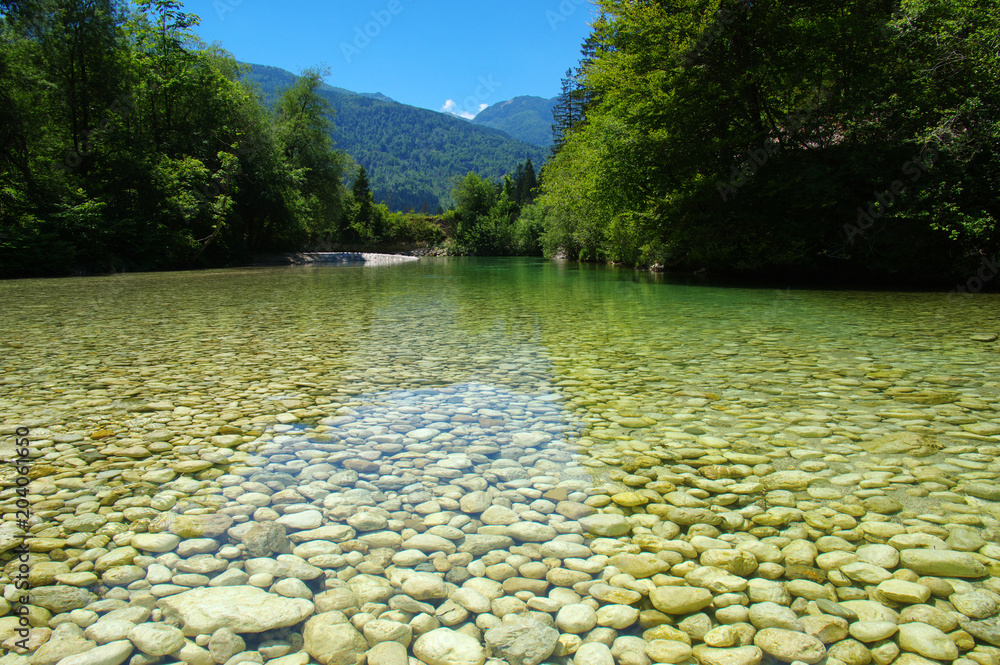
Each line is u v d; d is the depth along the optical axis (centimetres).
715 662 148
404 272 2289
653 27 1697
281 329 729
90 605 171
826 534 214
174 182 2345
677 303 1056
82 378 461
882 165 1426
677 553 203
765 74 1612
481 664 146
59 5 1986
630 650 153
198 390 425
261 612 166
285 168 3047
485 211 6375
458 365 514
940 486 254
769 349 586
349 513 232
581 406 385
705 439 320
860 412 366
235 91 2817
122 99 2214
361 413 370
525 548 207
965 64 1342
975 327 729
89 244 2053
